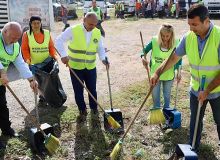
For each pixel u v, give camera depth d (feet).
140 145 17.67
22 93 26.02
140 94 25.07
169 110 19.13
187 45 13.91
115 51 42.96
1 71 16.02
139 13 90.38
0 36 16.49
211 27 13.23
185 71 30.96
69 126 19.69
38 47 21.11
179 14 86.02
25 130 19.40
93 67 20.13
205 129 19.35
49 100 21.85
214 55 13.37
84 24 19.35
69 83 28.86
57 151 16.89
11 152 16.93
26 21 37.70
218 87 14.17
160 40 18.07
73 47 19.56
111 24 76.13
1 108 17.83
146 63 18.65
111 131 18.75
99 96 24.98
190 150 13.03
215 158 16.43
